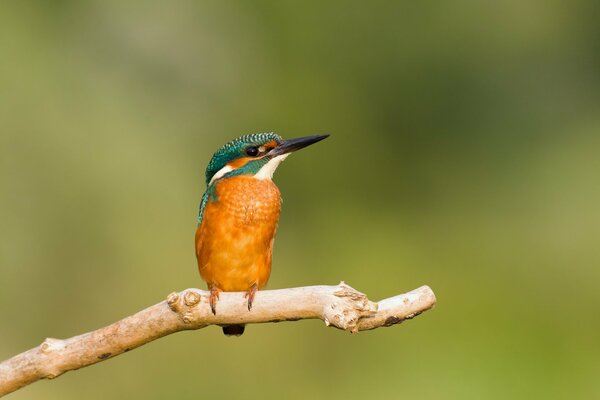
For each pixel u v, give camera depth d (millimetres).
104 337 6891
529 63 17281
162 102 15484
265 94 16531
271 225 8531
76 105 14398
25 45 14188
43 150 13883
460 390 14172
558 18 17156
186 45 16031
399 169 17312
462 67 17219
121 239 14242
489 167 17328
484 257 16703
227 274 8469
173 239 14477
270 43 16766
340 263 16531
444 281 16297
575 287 16125
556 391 14148
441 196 17328
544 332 15055
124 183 14312
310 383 14633
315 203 17000
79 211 14055
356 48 17062
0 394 6934
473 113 17297
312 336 14852
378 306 6402
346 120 17031
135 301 14250
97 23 15305
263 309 6727
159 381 14352
